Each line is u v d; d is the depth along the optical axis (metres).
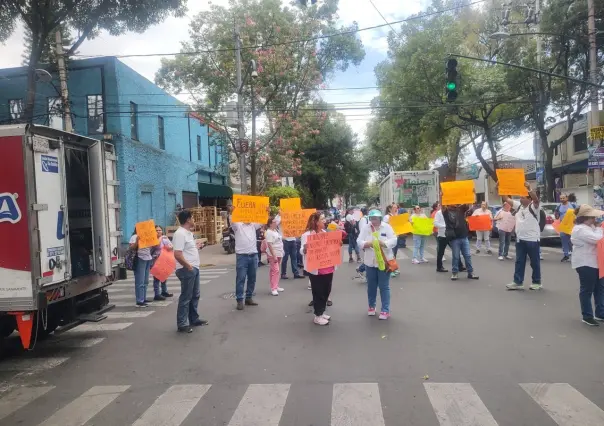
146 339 7.27
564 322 7.32
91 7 16.25
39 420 4.52
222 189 33.41
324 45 27.86
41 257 6.18
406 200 25.25
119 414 4.59
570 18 20.83
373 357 5.92
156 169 23.27
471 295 9.48
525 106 25.81
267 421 4.27
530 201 9.74
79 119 19.95
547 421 4.13
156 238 9.82
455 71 15.52
